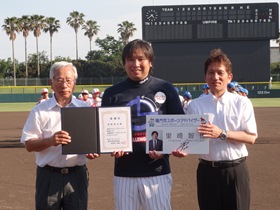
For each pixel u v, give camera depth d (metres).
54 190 4.05
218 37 32.62
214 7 32.34
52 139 3.81
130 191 3.98
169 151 3.91
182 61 33.06
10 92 41.53
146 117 3.89
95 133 3.89
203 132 3.83
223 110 4.07
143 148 3.96
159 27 32.47
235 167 4.04
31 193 6.79
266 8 32.34
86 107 3.89
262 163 9.23
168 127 3.89
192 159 9.69
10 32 65.06
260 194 6.61
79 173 4.15
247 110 4.06
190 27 32.50
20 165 9.22
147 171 3.96
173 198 6.45
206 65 4.14
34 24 65.56
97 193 6.77
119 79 45.25
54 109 4.09
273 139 13.20
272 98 38.06
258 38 32.69
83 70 60.00
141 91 4.03
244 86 38.31
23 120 21.16
